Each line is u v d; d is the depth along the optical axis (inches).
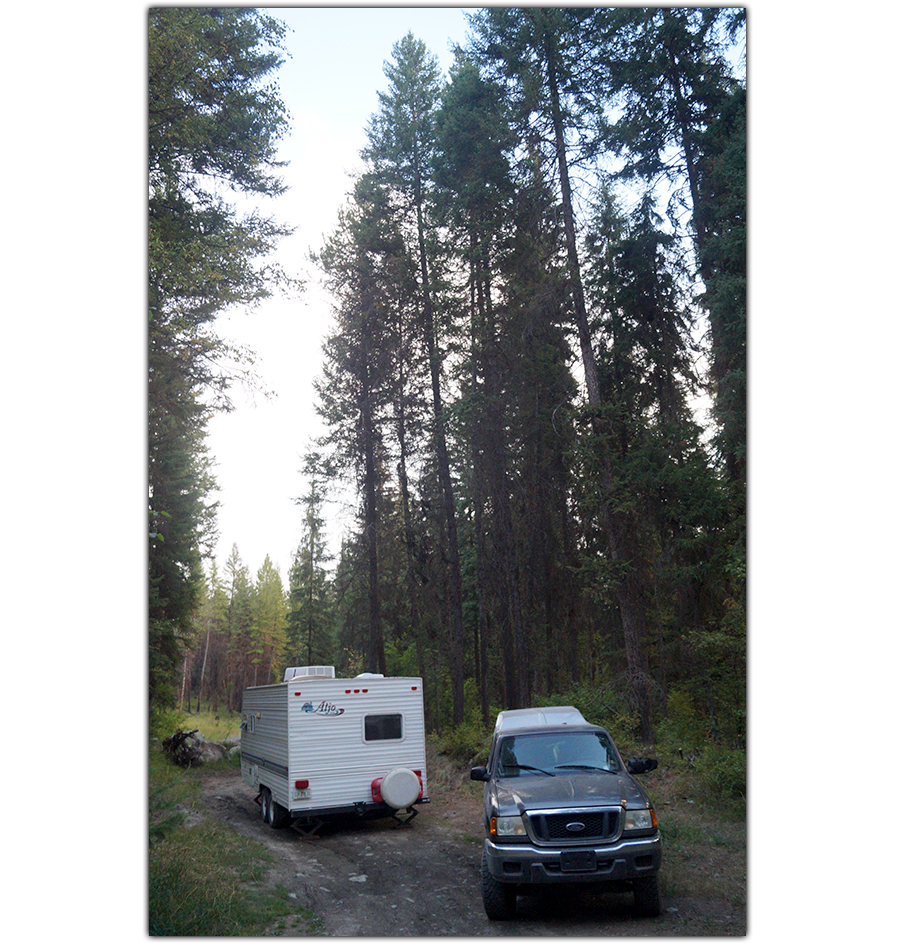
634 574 784.3
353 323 1125.1
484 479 938.1
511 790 293.7
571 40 719.7
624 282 807.7
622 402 731.4
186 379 629.3
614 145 722.8
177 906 281.9
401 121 1067.3
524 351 855.7
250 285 602.5
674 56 750.5
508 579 901.2
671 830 387.9
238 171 677.3
